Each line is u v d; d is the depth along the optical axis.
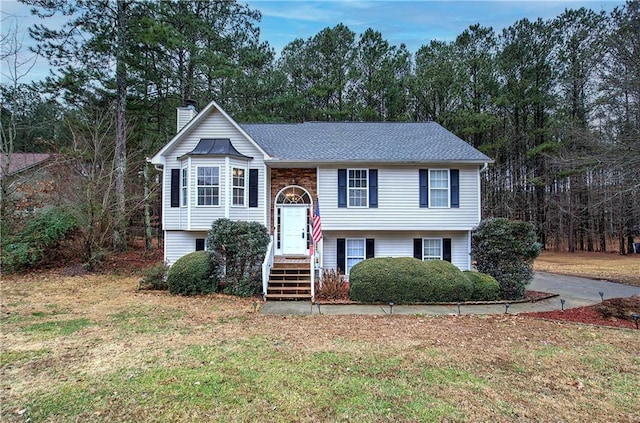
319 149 15.06
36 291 11.61
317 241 12.98
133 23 18.06
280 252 14.94
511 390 4.96
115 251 17.09
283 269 12.82
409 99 29.14
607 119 18.14
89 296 11.09
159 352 6.33
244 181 14.20
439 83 27.39
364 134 16.89
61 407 4.40
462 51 29.06
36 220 15.62
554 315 9.30
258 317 9.04
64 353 6.22
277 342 6.98
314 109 28.92
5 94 16.72
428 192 14.53
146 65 19.16
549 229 30.14
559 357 6.24
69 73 17.08
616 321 8.72
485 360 6.08
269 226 14.96
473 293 11.23
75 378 5.21
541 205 29.45
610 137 16.02
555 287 13.59
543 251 29.91
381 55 29.72
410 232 14.97
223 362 5.89
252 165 14.40
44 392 4.78
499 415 4.30
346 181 14.59
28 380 5.14
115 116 18.94
